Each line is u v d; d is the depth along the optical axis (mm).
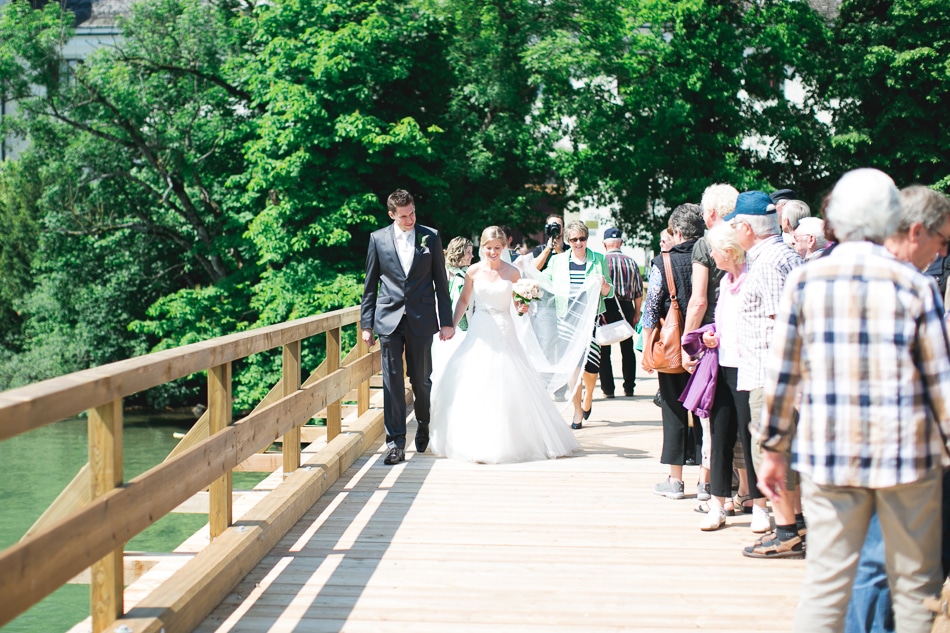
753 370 4629
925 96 24234
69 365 25406
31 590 2701
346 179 21641
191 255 24938
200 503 6320
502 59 23156
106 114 23438
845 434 2775
